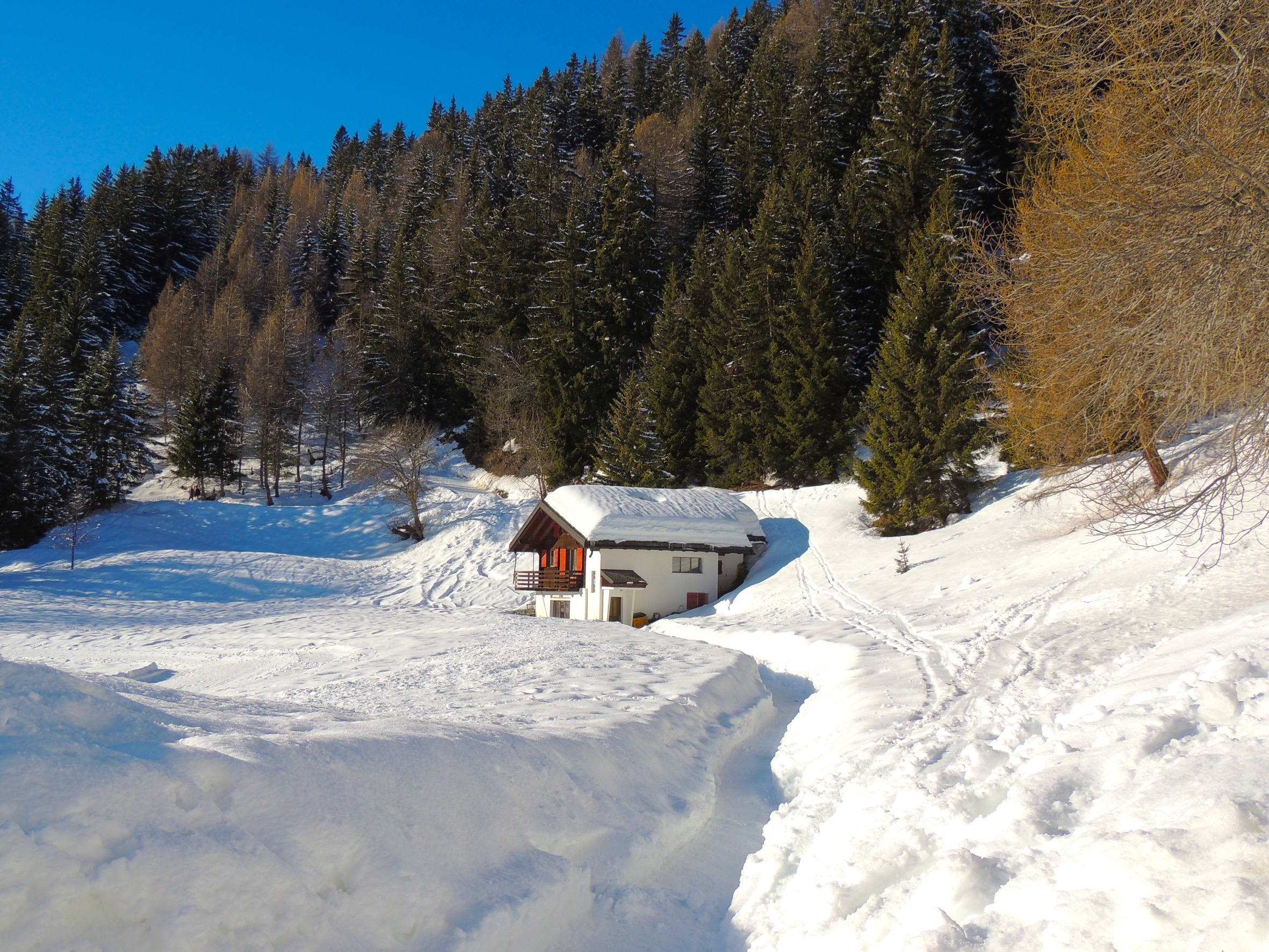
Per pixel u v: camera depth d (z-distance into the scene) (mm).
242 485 62594
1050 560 22094
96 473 54656
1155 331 9859
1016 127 47250
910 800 5809
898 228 44781
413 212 85438
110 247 94375
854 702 11461
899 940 3838
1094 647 12164
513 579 42062
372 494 53219
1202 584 14539
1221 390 9945
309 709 7430
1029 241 14508
